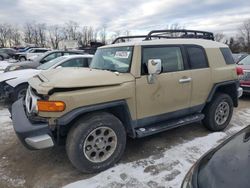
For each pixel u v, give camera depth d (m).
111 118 3.39
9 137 4.65
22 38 76.50
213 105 4.74
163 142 4.38
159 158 3.78
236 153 1.90
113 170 3.43
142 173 3.36
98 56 4.38
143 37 4.57
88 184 3.12
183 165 3.57
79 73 3.41
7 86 6.55
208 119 4.80
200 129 5.03
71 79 3.17
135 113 3.65
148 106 3.77
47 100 3.07
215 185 1.63
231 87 5.12
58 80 3.18
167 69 4.00
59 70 3.80
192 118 4.40
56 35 73.94
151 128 3.86
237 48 61.31
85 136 3.21
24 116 3.43
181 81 4.10
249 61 8.77
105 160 3.41
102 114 3.36
